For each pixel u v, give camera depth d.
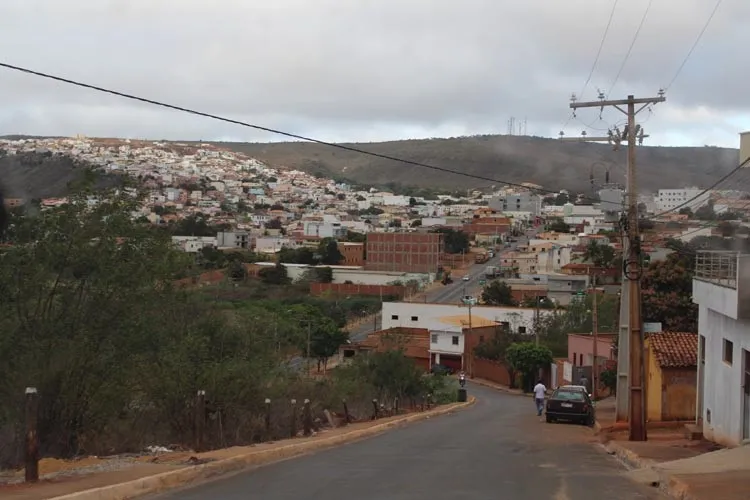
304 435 19.77
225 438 16.92
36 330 13.67
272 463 14.22
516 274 113.19
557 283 94.38
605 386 49.62
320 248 142.50
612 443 19.59
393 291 105.56
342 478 12.34
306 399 21.05
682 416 27.47
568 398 29.41
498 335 75.50
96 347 14.04
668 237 43.41
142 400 16.48
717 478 12.02
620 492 11.49
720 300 18.72
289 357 29.12
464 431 24.19
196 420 15.35
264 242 153.62
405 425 26.70
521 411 39.00
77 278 14.16
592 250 77.56
